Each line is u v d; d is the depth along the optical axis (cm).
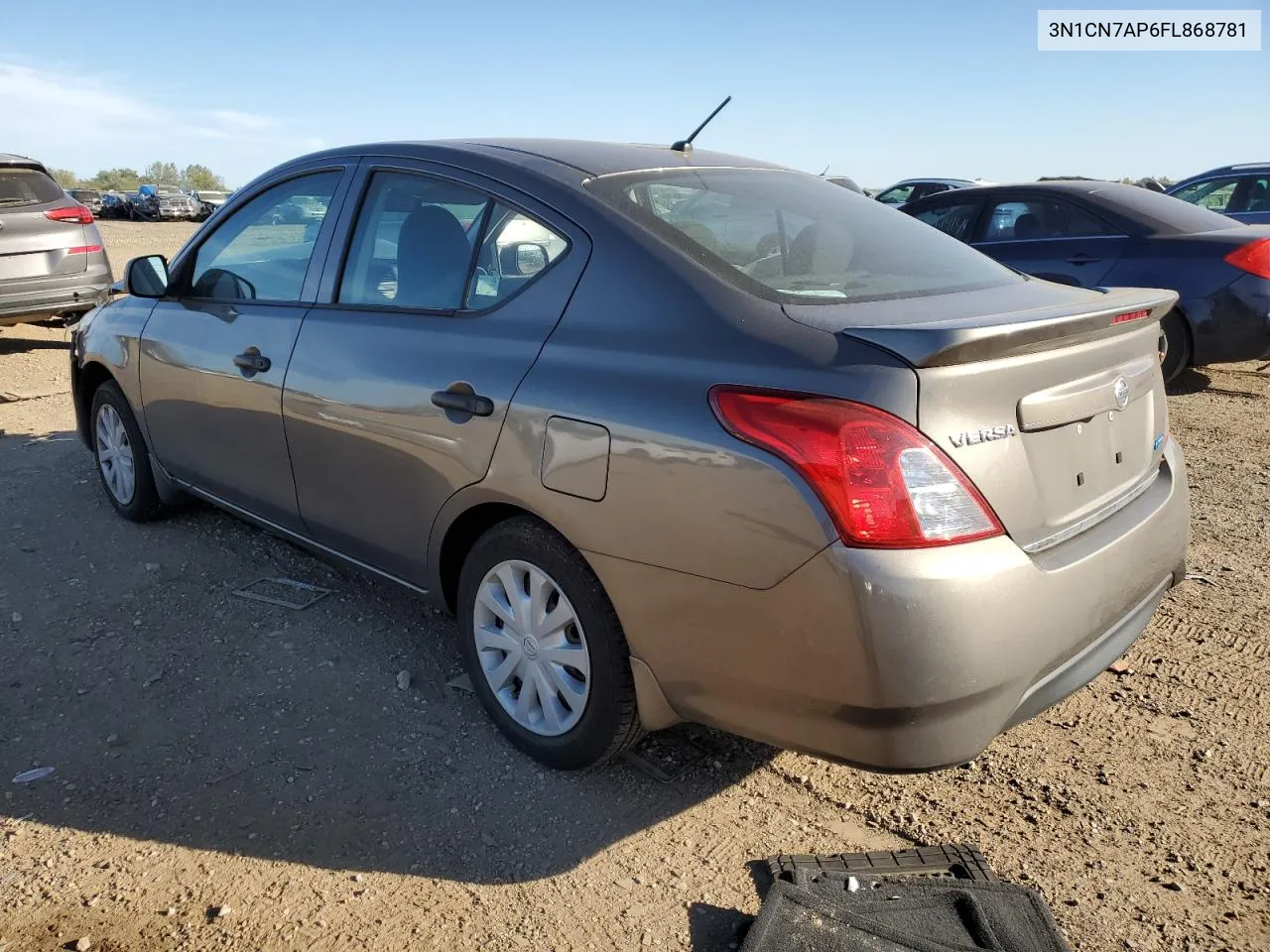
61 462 570
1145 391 273
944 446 205
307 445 335
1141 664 339
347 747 292
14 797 266
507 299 278
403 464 297
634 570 237
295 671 334
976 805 266
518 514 278
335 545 346
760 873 241
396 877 239
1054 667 226
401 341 300
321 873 240
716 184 300
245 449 370
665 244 254
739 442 215
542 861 246
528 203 282
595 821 260
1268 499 509
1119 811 263
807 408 209
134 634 359
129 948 216
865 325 220
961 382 209
